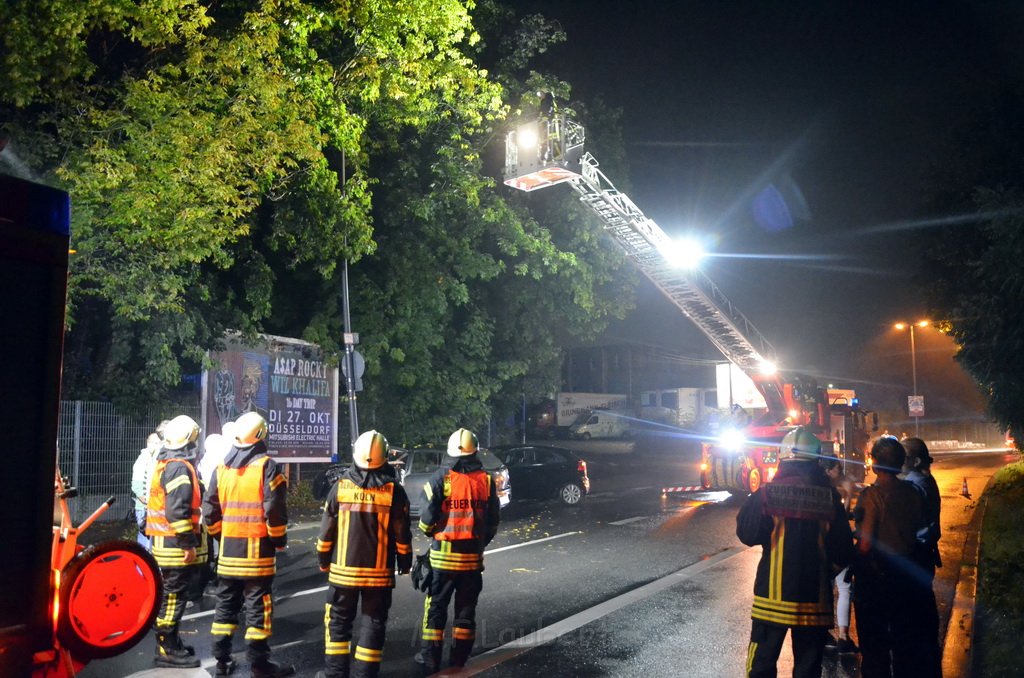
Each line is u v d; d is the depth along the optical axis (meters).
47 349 3.33
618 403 53.19
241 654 7.30
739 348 19.52
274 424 18.27
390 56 15.73
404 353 20.25
